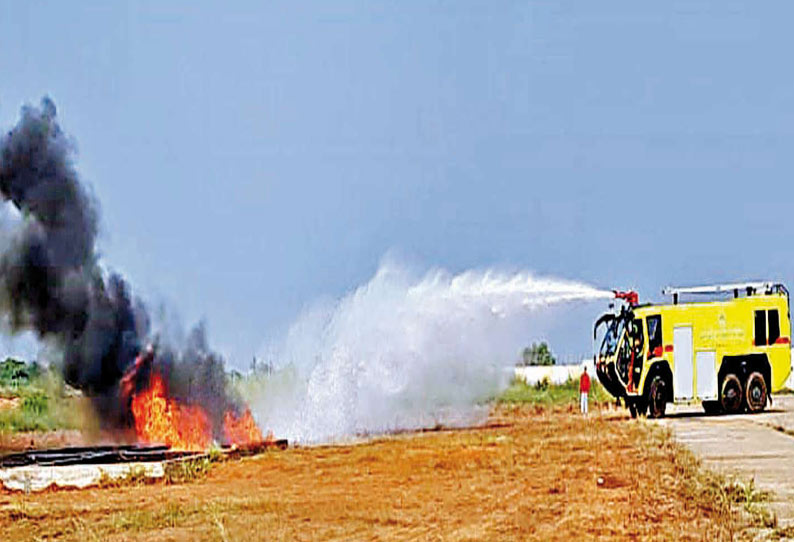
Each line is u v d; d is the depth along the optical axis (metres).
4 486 19.83
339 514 16.59
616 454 23.58
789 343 36.34
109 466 20.61
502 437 27.84
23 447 26.83
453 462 22.73
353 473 21.47
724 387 35.69
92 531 15.52
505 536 14.80
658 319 35.22
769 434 28.09
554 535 14.77
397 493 18.77
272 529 15.46
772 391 36.38
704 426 30.67
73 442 28.81
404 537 14.87
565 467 21.62
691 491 17.98
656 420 33.53
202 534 15.20
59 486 20.02
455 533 15.05
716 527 15.06
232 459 23.78
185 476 21.11
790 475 20.14
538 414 37.22
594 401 42.72
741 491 17.94
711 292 35.66
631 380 34.88
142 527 15.73
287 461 23.34
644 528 15.05
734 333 35.75
